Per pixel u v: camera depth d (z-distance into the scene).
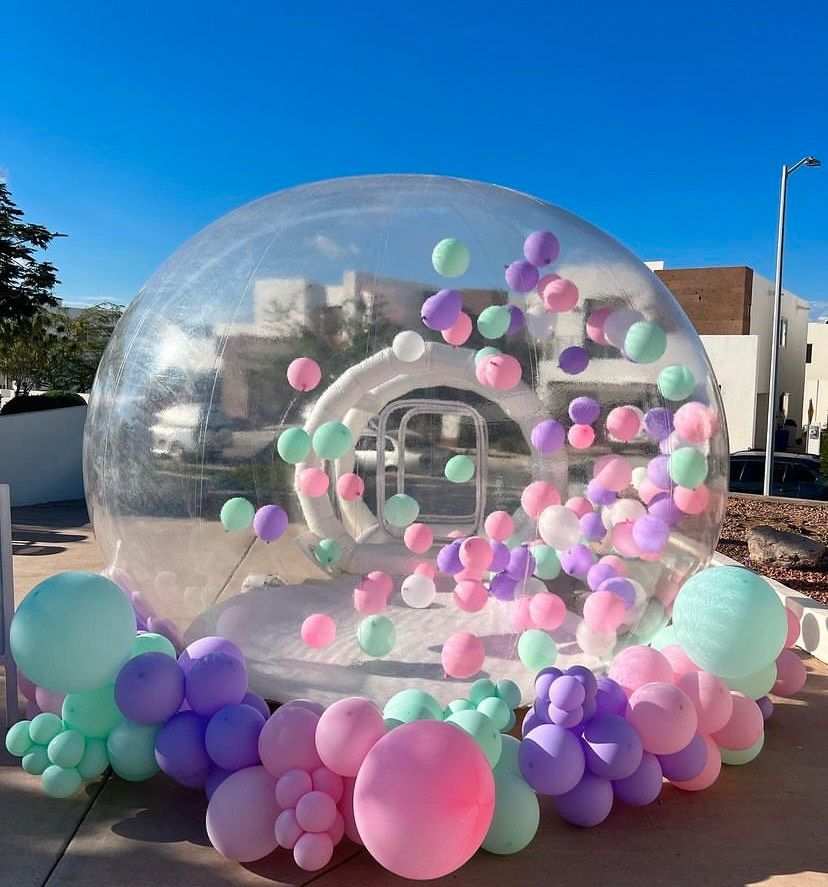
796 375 40.69
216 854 3.02
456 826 2.44
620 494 4.43
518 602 4.31
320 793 2.80
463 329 4.30
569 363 4.34
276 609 4.41
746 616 3.52
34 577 7.80
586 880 2.90
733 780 3.76
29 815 3.29
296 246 4.48
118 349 4.59
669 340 4.57
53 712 3.74
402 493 4.95
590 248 4.64
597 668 4.29
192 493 4.16
